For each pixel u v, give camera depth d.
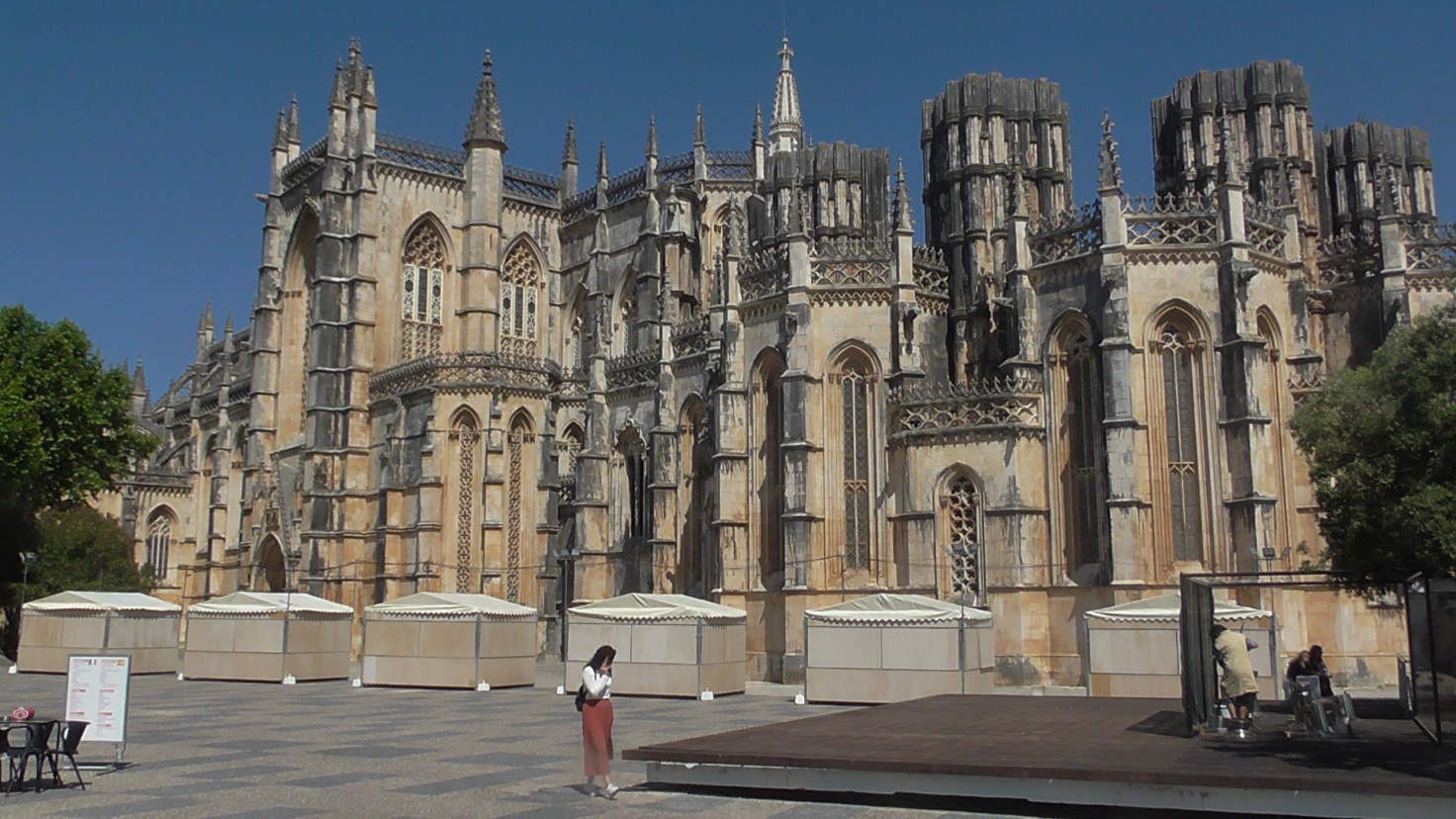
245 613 66.12
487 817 24.27
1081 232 59.16
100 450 85.19
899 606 50.72
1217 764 25.52
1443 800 22.34
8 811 25.23
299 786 28.22
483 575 88.75
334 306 101.00
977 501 59.59
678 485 76.44
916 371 62.84
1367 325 62.16
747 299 68.62
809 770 26.67
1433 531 32.00
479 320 102.69
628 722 42.75
